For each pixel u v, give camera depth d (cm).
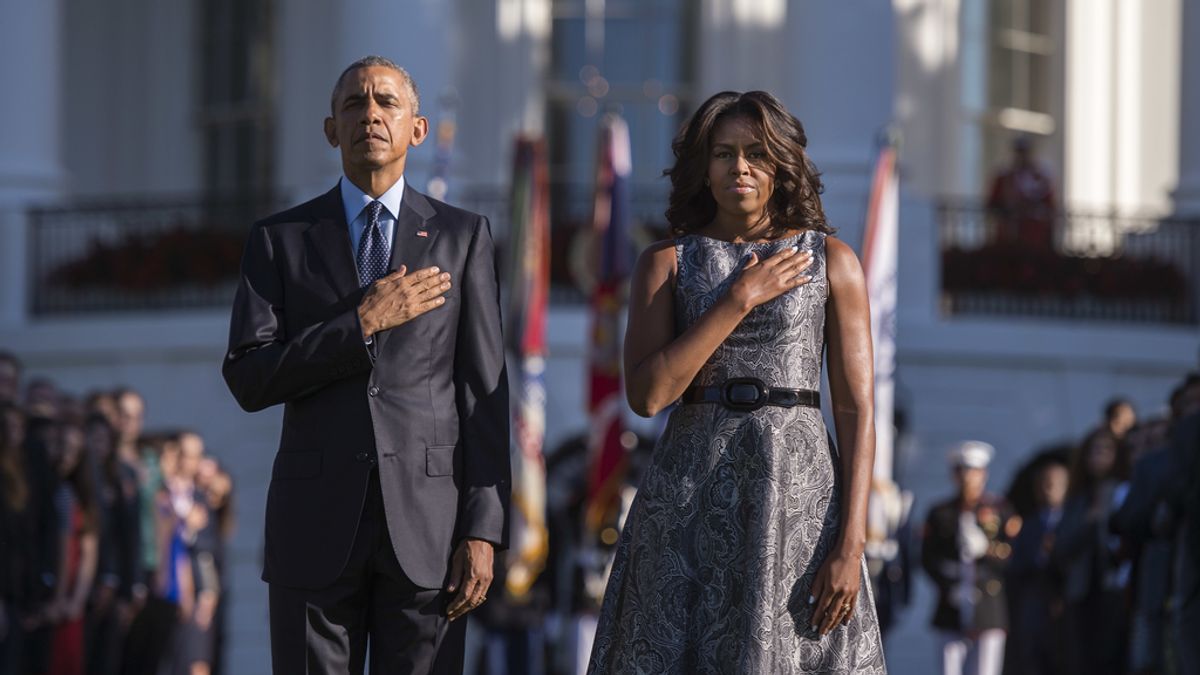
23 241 7962
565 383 7231
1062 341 7581
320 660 2338
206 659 5575
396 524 2319
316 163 8406
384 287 2317
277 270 2386
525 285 6119
